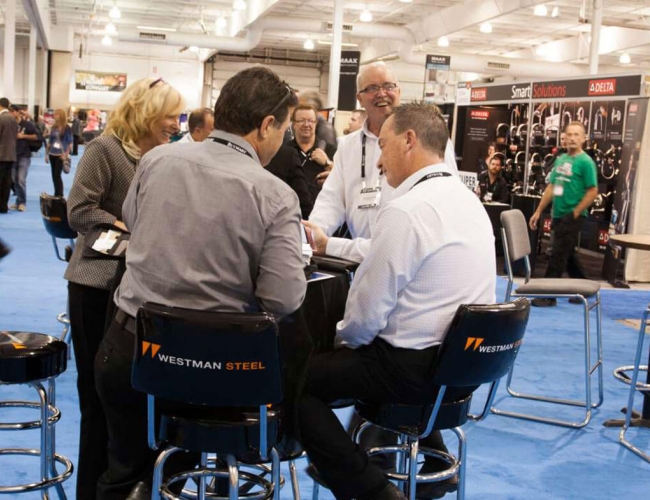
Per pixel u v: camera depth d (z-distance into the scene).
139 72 32.50
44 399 2.45
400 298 2.11
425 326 2.10
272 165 3.91
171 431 1.88
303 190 3.94
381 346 2.13
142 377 1.79
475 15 16.81
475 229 2.16
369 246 2.33
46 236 9.01
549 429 3.91
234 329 1.70
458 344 2.02
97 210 2.35
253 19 18.89
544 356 5.20
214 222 1.81
